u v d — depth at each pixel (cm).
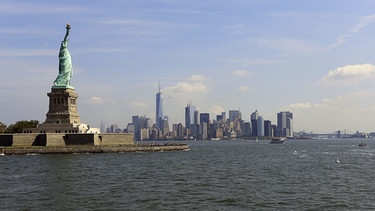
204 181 12031
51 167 15638
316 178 12788
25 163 17175
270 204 8625
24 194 9750
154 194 9756
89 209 8200
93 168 15462
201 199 9150
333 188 10700
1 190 10306
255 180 12294
